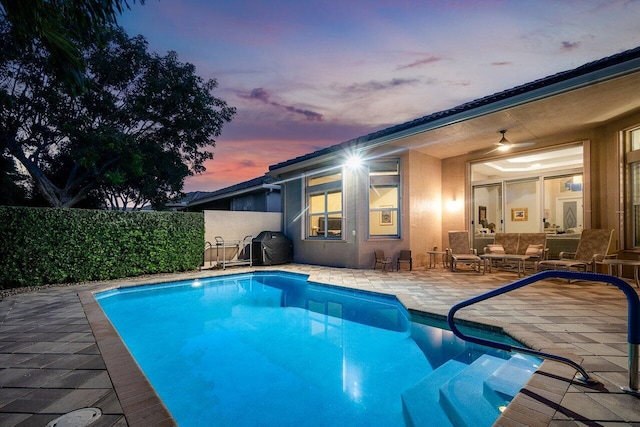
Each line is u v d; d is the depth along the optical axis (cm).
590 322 405
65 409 221
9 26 760
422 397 313
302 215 1153
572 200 1024
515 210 1045
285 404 305
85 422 205
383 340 470
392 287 675
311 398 314
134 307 675
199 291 818
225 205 1869
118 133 969
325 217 1090
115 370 283
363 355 418
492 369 356
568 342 333
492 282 715
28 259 706
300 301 716
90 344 353
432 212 988
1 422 205
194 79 1149
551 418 202
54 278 734
